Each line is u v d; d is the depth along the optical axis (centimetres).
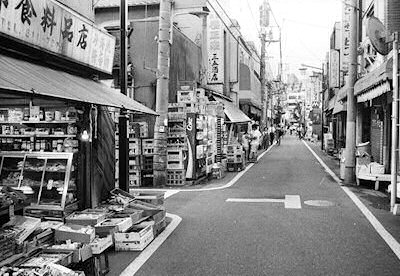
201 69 2392
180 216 988
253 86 3672
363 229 845
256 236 797
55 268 484
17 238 550
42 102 881
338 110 2197
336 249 708
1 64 606
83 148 870
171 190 1411
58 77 744
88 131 872
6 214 582
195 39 2459
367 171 1430
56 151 892
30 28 716
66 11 820
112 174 988
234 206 1109
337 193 1316
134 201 913
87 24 902
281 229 848
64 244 599
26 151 914
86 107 870
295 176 1795
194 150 1534
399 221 915
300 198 1223
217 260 656
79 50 890
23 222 600
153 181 1509
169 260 659
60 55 823
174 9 1850
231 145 2086
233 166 2059
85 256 562
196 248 722
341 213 1003
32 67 708
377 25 1159
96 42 955
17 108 942
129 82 1812
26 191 786
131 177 1505
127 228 746
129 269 619
